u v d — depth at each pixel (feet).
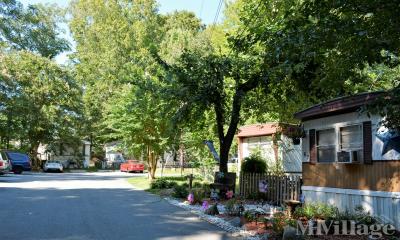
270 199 48.88
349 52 24.34
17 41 147.54
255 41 42.93
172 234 30.27
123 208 44.62
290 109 53.21
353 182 35.35
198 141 79.10
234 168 92.22
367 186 33.81
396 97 21.67
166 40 154.71
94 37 197.06
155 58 61.46
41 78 144.77
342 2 23.08
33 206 44.52
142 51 167.84
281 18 39.52
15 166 115.75
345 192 36.09
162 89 56.70
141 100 80.64
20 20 144.97
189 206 46.88
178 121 54.34
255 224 33.35
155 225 33.99
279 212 36.60
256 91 53.21
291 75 42.78
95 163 197.26
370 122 33.73
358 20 23.24
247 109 55.72
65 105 152.87
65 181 90.38
